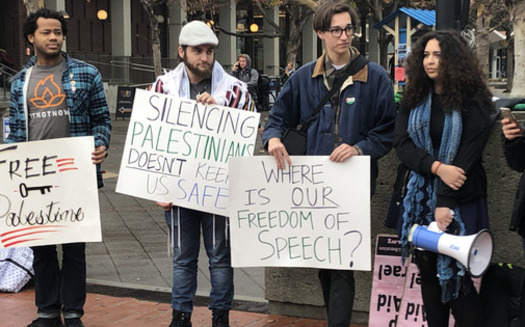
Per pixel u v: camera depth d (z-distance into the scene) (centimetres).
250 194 384
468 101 338
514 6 631
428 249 340
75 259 434
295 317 471
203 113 408
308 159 373
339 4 364
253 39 3722
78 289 437
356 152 366
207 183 407
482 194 347
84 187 421
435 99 349
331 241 375
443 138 340
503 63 4297
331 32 362
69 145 419
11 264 537
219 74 420
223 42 3322
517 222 333
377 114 375
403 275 423
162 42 3353
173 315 419
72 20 2747
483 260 338
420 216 353
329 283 396
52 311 441
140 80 2945
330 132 374
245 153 405
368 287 446
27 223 423
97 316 473
